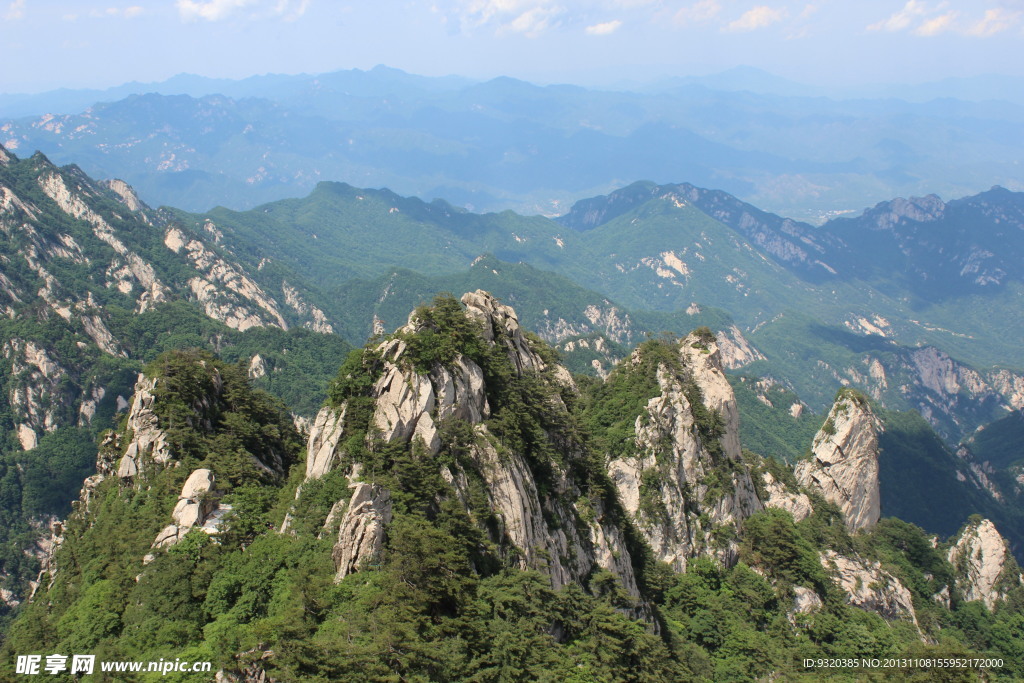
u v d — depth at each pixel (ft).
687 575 425.28
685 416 461.78
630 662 296.30
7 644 316.60
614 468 444.96
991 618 512.63
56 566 386.11
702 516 450.30
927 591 505.25
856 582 460.14
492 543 297.74
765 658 383.04
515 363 394.11
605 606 308.60
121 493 367.25
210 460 366.63
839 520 519.60
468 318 360.48
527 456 348.59
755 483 515.09
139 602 279.49
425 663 236.63
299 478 328.90
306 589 254.47
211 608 273.13
